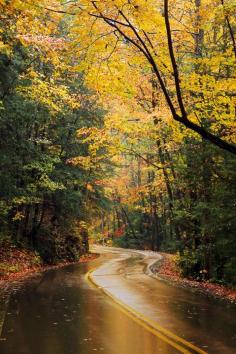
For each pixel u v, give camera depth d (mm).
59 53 14227
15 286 17594
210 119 14977
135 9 9297
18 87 19984
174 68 10258
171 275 23719
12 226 29344
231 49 13258
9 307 12203
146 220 67000
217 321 10227
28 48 18656
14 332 9078
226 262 20109
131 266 29562
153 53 12703
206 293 15641
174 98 17953
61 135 31594
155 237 58531
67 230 36469
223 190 17500
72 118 31750
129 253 48844
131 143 22312
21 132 21562
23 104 19688
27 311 11586
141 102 21047
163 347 7844
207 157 17891
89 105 32156
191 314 11180
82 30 10062
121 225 79500
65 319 10508
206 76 13078
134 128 19766
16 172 23656
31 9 9656
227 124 14055
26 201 25125
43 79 24703
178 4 15875
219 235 18875
